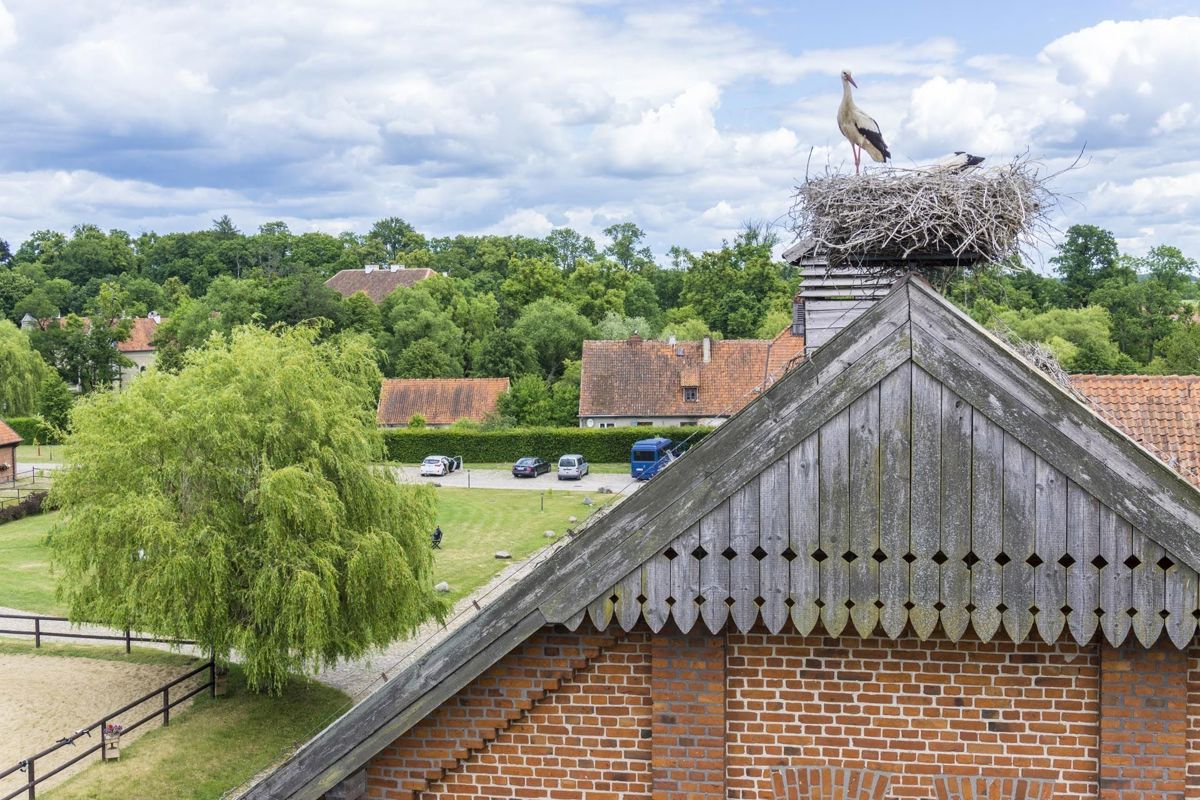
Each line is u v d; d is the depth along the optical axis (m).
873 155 9.25
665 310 125.94
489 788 7.02
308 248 169.12
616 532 6.42
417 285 110.31
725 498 6.30
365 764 7.01
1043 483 6.05
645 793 6.86
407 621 25.94
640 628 6.80
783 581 6.28
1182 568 5.91
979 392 6.08
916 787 6.60
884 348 6.18
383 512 26.12
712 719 6.67
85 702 25.28
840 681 6.65
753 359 73.00
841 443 6.23
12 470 60.94
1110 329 82.38
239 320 97.38
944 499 6.15
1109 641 6.05
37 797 19.38
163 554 23.27
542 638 6.89
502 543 45.38
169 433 24.36
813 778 6.69
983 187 7.18
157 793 20.05
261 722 23.81
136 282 148.50
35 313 130.50
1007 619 6.10
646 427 69.19
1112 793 6.34
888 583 6.20
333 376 26.95
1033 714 6.48
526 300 116.31
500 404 75.94
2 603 35.16
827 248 7.71
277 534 23.34
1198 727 6.31
